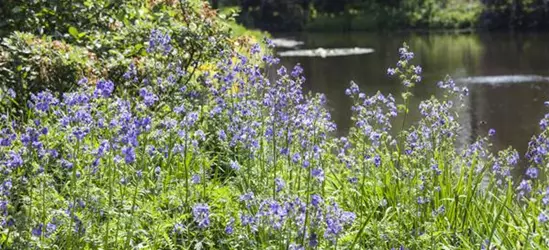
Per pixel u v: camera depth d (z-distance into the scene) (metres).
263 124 7.25
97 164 5.52
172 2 10.17
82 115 5.55
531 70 34.25
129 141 5.46
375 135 6.73
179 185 6.35
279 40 61.28
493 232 6.07
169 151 6.53
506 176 7.29
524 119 21.67
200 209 5.40
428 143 7.16
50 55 8.70
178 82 8.23
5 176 5.49
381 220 6.26
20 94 8.47
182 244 5.88
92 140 6.39
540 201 6.67
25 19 9.92
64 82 8.66
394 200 6.68
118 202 5.89
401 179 6.76
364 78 33.41
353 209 6.61
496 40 54.28
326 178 7.02
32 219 5.40
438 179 6.92
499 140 18.77
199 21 9.86
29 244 5.20
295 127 6.95
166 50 7.66
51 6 9.91
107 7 10.08
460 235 6.26
